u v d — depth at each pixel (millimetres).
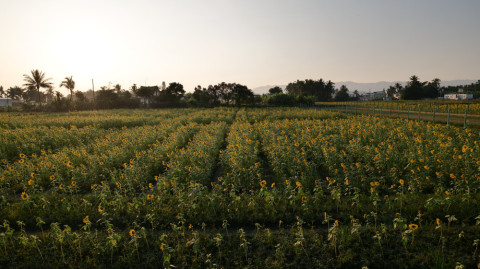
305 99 76562
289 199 8352
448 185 8734
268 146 14148
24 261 6055
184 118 32188
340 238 6254
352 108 49188
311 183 9492
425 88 106812
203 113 42375
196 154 12016
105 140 17125
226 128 23875
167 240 6562
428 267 5324
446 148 11109
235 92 75062
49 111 63750
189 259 5926
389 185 9117
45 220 7719
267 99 80188
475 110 30281
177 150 14156
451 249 5711
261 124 23078
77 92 72562
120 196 8344
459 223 6680
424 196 7914
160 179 9430
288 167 10977
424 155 10492
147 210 7922
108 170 11133
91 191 10086
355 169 10164
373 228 6531
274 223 7328
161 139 19172
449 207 7113
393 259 5590
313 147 13289
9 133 19656
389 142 13500
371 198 7816
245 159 11492
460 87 157250
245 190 9125
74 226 7574
